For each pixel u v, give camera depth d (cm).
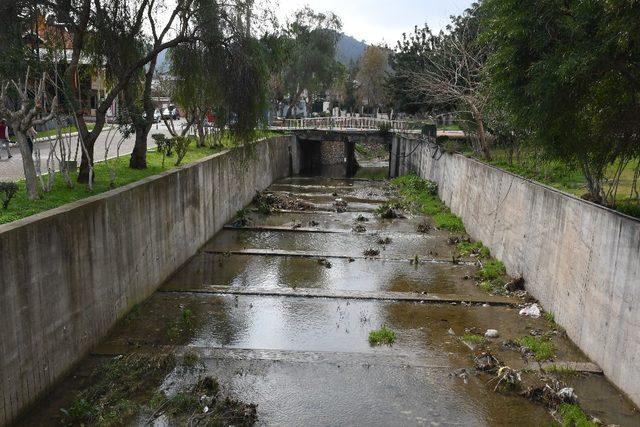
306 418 1044
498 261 1989
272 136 4169
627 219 1141
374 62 7206
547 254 1566
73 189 1414
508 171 2073
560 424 1038
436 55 3372
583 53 1084
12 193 1171
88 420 1002
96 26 1567
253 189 3234
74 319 1173
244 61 1770
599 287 1240
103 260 1307
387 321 1509
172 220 1814
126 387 1120
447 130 4497
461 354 1319
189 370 1205
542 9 1181
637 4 948
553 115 1282
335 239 2384
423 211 3047
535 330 1454
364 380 1187
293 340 1378
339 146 5950
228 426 1008
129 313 1471
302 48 5356
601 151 1377
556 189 1611
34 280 1016
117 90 1598
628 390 1099
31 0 1345
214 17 1714
